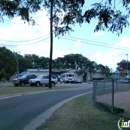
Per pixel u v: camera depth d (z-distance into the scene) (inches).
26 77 1519.4
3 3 395.9
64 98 756.0
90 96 787.4
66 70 3479.3
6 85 1553.9
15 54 2874.0
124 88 886.4
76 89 1206.3
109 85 890.1
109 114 430.3
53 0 381.4
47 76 1487.5
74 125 339.9
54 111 475.8
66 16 378.9
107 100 598.9
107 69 3703.3
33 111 489.7
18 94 867.4
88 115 421.7
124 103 545.6
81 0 335.9
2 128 340.8
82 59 4736.7
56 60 4982.8
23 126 351.3
